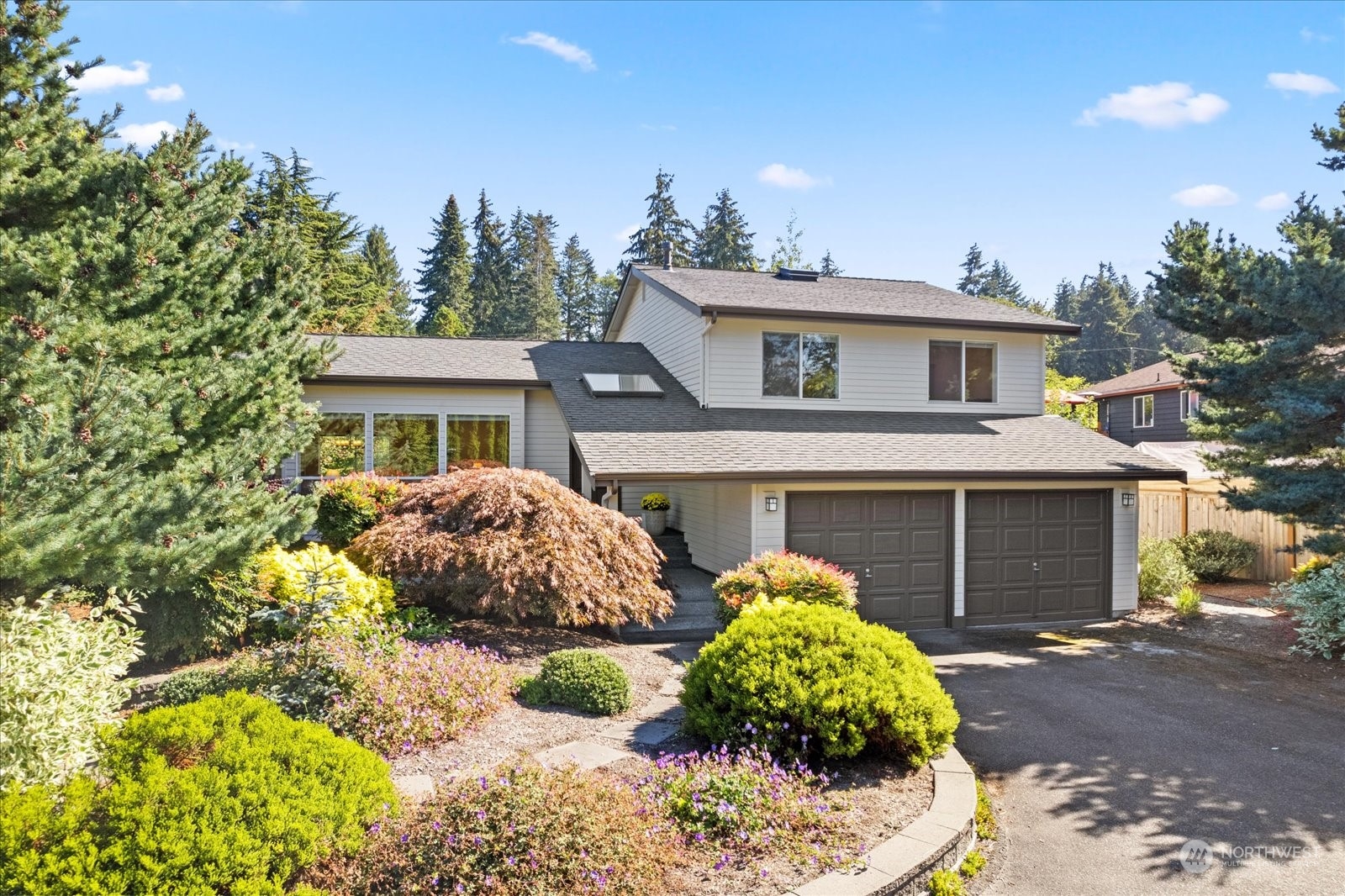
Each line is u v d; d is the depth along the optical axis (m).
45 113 7.82
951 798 5.67
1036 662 10.80
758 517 12.36
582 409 14.09
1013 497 13.52
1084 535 13.88
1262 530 16.97
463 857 3.95
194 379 7.59
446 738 6.25
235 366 8.27
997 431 15.07
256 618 7.87
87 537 5.20
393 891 3.89
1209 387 13.20
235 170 9.40
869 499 12.87
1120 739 7.73
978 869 5.21
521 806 4.18
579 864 3.99
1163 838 5.68
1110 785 6.62
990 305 17.62
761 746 5.96
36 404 5.06
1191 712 8.58
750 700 6.07
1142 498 20.03
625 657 9.45
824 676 6.22
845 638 6.63
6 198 7.25
